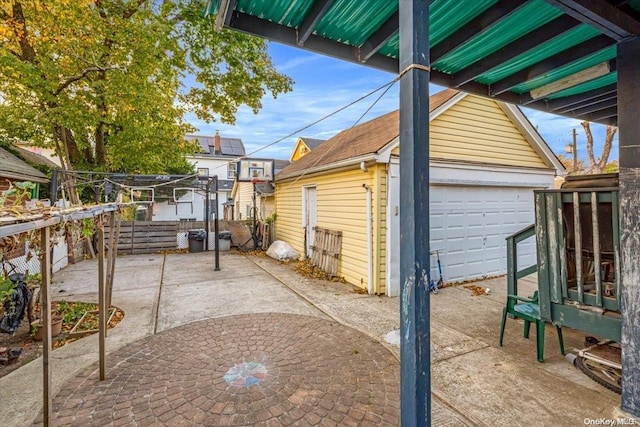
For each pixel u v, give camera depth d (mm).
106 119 9297
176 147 11820
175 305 5168
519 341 3738
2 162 7516
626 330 2279
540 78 3014
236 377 3010
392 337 3916
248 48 10500
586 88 3205
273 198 12398
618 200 2344
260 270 7910
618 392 2660
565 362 3225
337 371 3127
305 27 2133
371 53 2396
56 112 8398
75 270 7836
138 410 2529
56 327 3924
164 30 8797
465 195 6660
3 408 2547
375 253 5824
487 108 6887
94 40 7961
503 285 6395
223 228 12383
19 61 7672
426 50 1416
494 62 2586
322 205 7754
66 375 3035
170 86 10242
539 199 3039
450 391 2742
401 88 1461
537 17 2133
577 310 2768
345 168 6559
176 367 3201
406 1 1431
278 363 3285
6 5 7047
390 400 2666
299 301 5391
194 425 2365
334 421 2404
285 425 2361
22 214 1721
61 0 6941
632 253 2215
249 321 4465
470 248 6762
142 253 10656
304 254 8867
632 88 2166
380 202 5777
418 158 1392
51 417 2217
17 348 3553
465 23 2211
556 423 2322
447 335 3914
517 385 2824
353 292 5934
